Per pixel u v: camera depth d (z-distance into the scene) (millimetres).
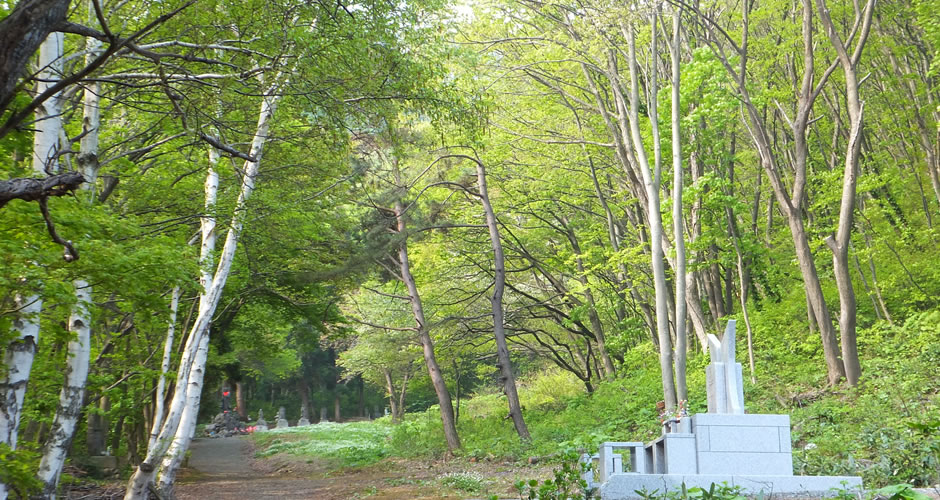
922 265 24094
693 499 8000
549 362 45500
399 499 15695
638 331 32469
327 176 19391
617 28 24594
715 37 22750
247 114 13406
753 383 22578
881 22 23984
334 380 75125
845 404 18516
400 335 33406
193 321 22750
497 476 18797
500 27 25812
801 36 22969
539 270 34000
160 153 14188
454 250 32594
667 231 27969
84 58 12031
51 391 15523
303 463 30547
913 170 25797
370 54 10938
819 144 26203
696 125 23156
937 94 24297
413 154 26422
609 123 26234
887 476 10719
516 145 29578
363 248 25469
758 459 12312
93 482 19359
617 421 24297
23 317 9109
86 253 8773
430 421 36344
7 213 8250
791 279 30031
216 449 41406
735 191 29906
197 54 10344
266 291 23016
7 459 8539
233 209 15680
